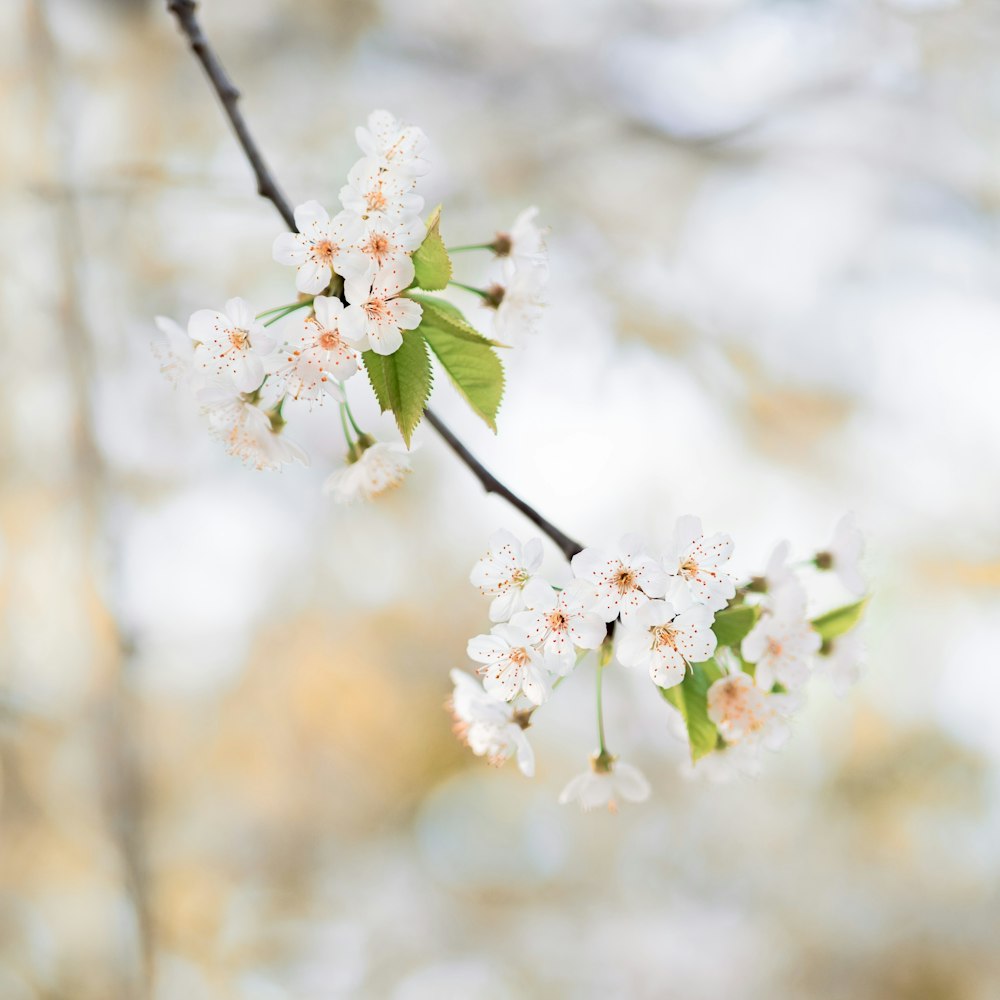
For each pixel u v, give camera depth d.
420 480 3.13
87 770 2.64
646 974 3.43
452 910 3.61
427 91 3.23
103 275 2.69
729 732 1.30
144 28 2.86
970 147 3.07
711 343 3.02
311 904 3.34
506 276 1.35
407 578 3.28
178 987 2.87
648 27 3.22
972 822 3.25
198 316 1.29
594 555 1.29
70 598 2.55
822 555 1.37
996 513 2.95
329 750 3.33
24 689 2.62
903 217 3.13
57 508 2.52
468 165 3.17
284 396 1.30
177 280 2.86
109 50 2.81
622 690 3.38
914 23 3.00
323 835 3.37
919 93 3.08
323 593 3.25
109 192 2.43
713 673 1.31
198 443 2.86
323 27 3.09
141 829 2.51
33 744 2.63
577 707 3.40
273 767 3.27
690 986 3.38
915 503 3.00
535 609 1.29
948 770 3.19
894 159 3.12
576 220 3.13
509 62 3.26
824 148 3.14
